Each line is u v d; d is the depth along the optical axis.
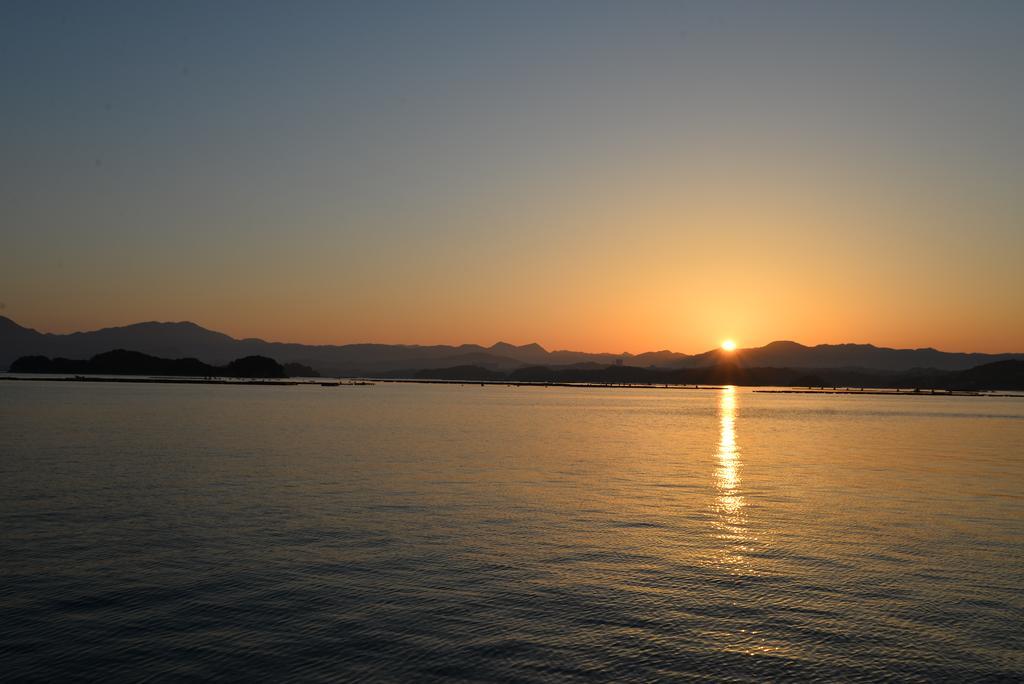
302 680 14.52
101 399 130.88
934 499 34.84
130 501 31.80
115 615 17.80
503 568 21.86
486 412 120.88
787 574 21.55
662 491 36.50
